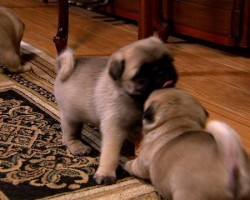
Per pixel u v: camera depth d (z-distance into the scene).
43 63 2.48
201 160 1.09
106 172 1.40
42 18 3.54
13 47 2.36
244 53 2.73
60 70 1.56
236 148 1.03
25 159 1.51
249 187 1.04
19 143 1.61
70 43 2.88
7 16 2.38
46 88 2.12
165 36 2.91
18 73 2.34
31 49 2.72
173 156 1.17
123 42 2.93
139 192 1.35
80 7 3.91
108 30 3.22
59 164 1.49
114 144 1.42
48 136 1.67
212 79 2.30
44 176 1.42
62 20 2.57
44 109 1.88
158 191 1.26
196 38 3.02
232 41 2.65
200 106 1.33
